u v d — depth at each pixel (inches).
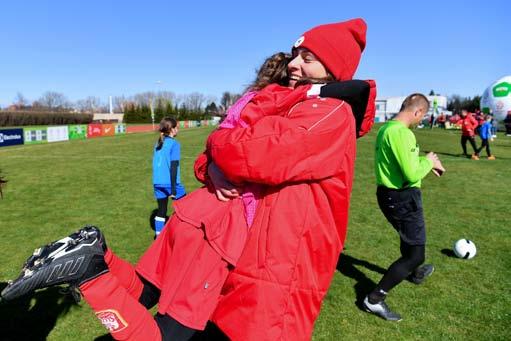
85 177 450.9
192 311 59.4
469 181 432.1
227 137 56.8
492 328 137.0
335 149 59.4
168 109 3134.8
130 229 244.2
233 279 60.7
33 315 140.4
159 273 68.4
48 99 3740.2
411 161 131.7
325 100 62.0
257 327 58.8
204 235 62.4
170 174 212.2
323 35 67.9
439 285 169.6
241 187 62.1
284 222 59.2
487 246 218.5
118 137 1338.6
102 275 56.4
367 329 136.3
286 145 55.1
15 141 968.3
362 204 318.7
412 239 139.0
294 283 59.6
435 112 2429.9
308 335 62.5
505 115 1558.8
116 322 56.5
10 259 194.2
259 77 74.2
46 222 261.7
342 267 188.2
